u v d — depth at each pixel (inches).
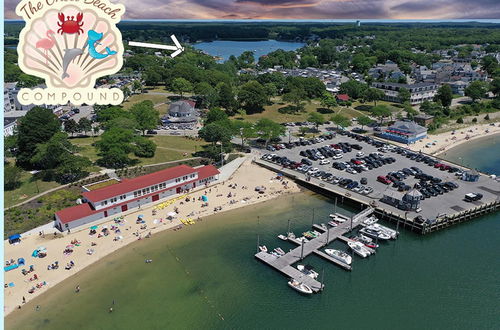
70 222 3850.9
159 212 4308.6
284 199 4702.3
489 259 3558.1
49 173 5002.5
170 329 2731.3
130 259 3489.2
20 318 2787.9
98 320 2787.9
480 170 5684.1
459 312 2918.3
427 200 4478.3
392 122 7854.3
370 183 4953.3
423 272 3376.0
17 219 4018.2
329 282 3245.6
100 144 5408.5
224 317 2856.8
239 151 6235.2
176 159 5767.7
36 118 5329.7
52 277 3216.0
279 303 3006.9
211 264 3452.3
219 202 4566.9
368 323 2819.9
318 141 6683.1
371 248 3693.4
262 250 3614.7
